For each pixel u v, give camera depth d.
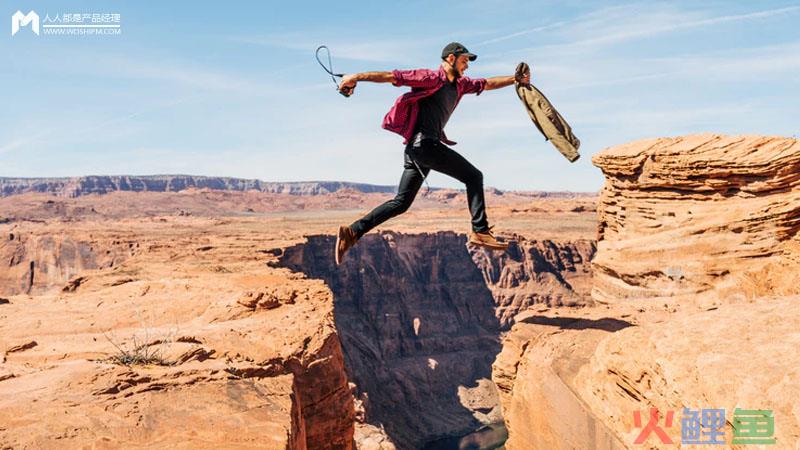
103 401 12.13
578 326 16.86
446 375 142.88
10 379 14.34
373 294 146.38
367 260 150.62
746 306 10.38
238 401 12.96
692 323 9.91
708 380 7.76
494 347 156.50
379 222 6.82
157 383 13.50
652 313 18.11
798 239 23.20
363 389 119.19
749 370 7.50
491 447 111.94
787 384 6.80
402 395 128.25
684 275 25.36
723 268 24.28
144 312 29.58
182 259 87.25
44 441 10.19
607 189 32.09
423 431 119.88
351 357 123.88
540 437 14.75
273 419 12.20
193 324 27.78
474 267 170.38
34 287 140.62
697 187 26.84
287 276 44.16
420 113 6.55
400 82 6.25
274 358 19.77
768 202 24.19
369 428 86.50
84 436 10.55
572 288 165.88
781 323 8.95
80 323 27.86
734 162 25.22
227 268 66.94
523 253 169.88
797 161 23.95
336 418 21.38
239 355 20.00
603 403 11.70
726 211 25.62
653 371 9.52
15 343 23.11
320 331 23.02
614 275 28.88
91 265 133.62
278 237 133.38
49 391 12.75
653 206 28.66
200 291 35.66
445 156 6.59
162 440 10.78
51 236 144.12
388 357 139.62
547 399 14.24
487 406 135.75
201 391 13.21
